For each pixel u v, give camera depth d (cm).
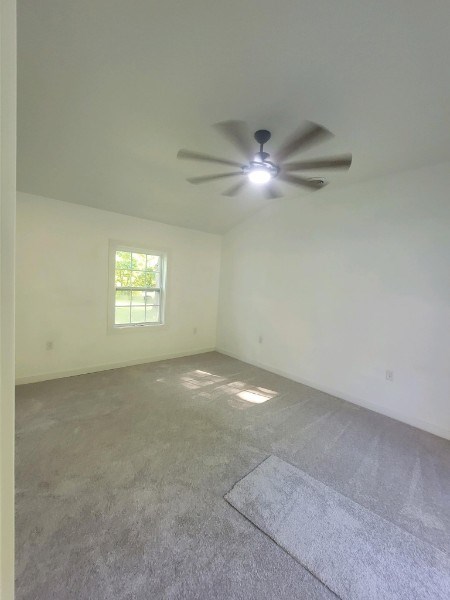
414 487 192
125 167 285
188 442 231
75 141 244
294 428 261
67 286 352
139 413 274
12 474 53
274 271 412
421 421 274
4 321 50
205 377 381
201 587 124
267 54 165
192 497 173
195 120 219
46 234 334
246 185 316
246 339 457
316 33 152
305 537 150
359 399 320
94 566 130
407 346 284
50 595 118
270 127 223
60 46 162
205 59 169
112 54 167
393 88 185
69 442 223
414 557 142
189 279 471
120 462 202
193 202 377
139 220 407
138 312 427
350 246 327
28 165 275
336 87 186
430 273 269
